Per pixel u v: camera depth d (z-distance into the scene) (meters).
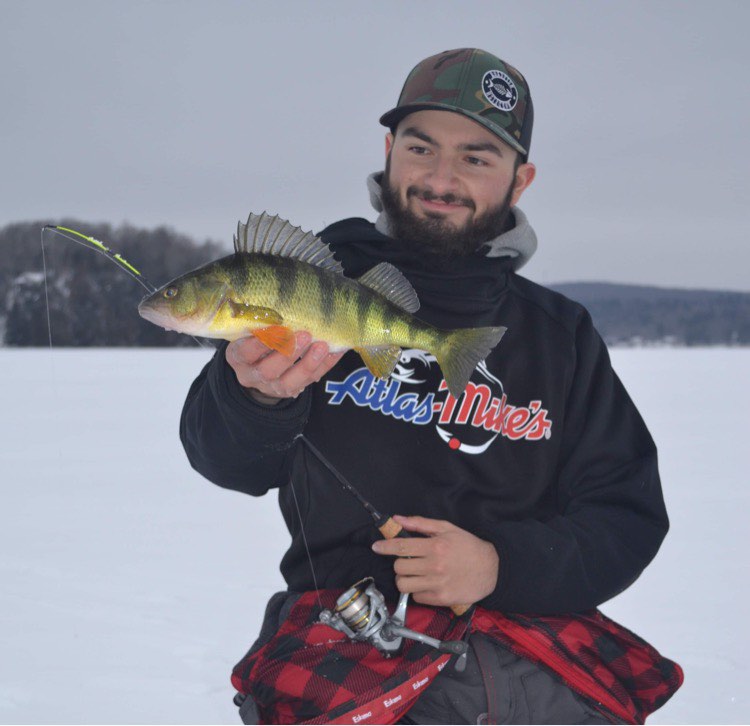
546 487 2.99
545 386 2.99
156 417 15.05
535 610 2.69
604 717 2.71
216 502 8.26
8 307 41.38
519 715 2.65
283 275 2.46
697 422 14.77
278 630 2.70
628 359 37.12
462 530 2.64
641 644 2.82
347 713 2.41
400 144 3.04
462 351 2.67
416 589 2.55
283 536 7.01
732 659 4.50
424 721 2.62
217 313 2.39
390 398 2.89
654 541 2.95
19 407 16.66
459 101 2.96
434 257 3.04
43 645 4.54
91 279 34.19
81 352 40.53
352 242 3.16
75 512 7.74
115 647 4.54
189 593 5.46
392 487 2.83
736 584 5.77
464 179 2.99
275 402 2.55
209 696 3.98
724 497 8.59
